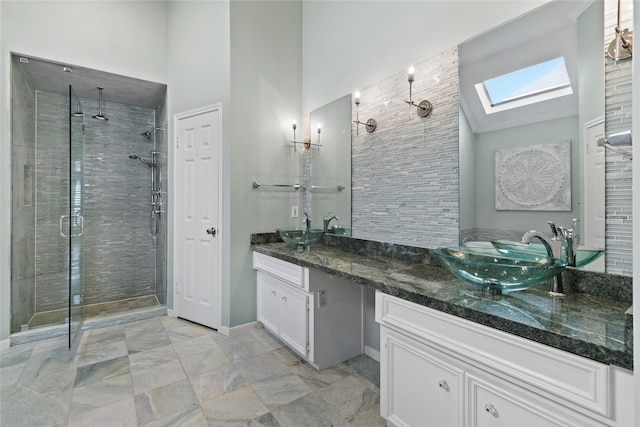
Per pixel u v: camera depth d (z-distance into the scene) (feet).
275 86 9.41
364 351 7.67
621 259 3.85
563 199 4.35
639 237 2.09
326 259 6.82
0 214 7.85
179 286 10.00
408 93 6.50
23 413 5.38
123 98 11.23
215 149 8.97
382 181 7.16
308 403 5.71
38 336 8.31
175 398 5.82
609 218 3.93
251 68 8.93
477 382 3.61
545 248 4.41
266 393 6.00
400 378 4.65
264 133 9.23
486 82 5.20
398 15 6.72
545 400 3.03
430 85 6.06
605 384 2.64
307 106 9.75
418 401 4.37
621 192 3.83
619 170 3.84
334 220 8.63
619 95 3.83
